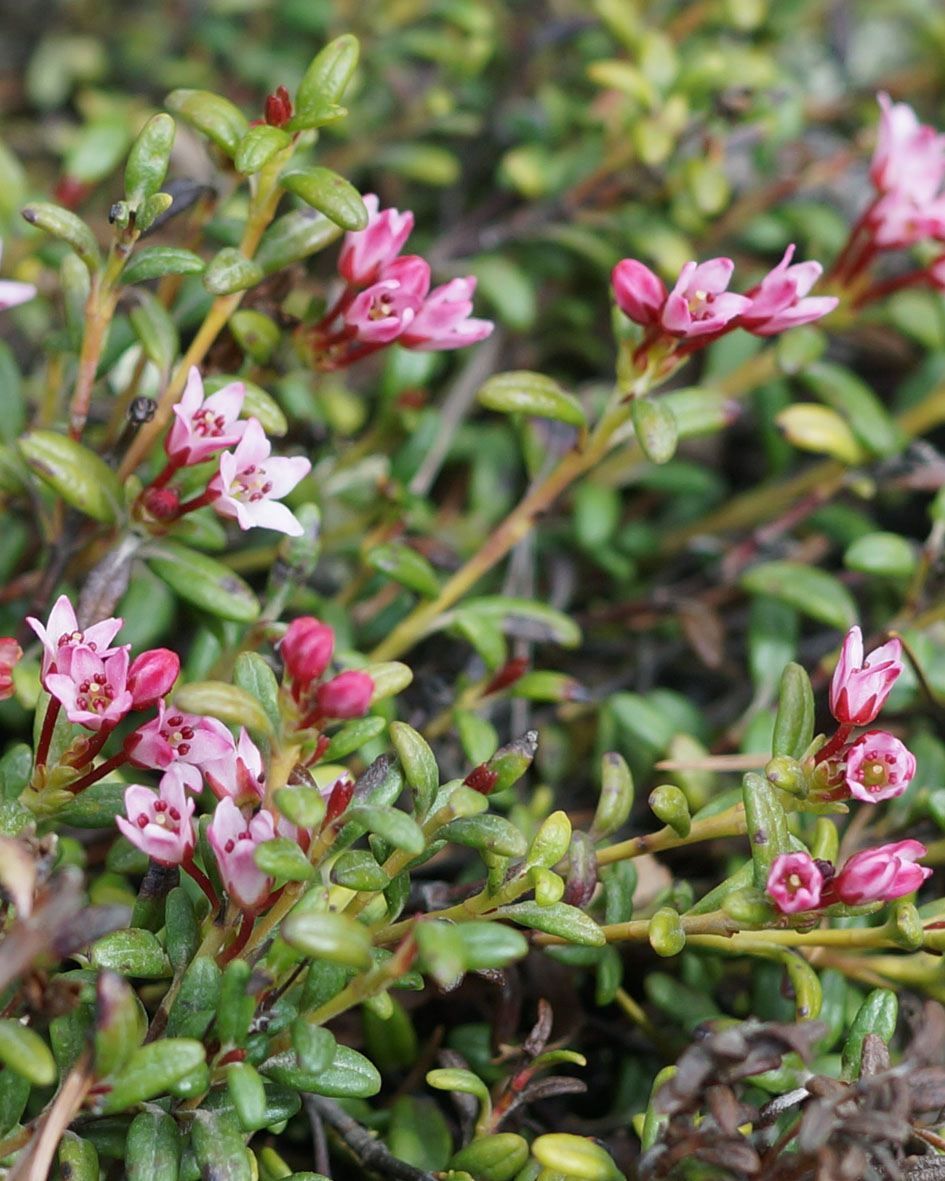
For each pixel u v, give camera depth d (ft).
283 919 0.47
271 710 0.49
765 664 0.59
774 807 0.49
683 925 0.50
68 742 0.48
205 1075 0.46
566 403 0.55
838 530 0.63
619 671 0.63
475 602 0.57
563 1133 0.50
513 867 0.49
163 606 0.57
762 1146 0.48
